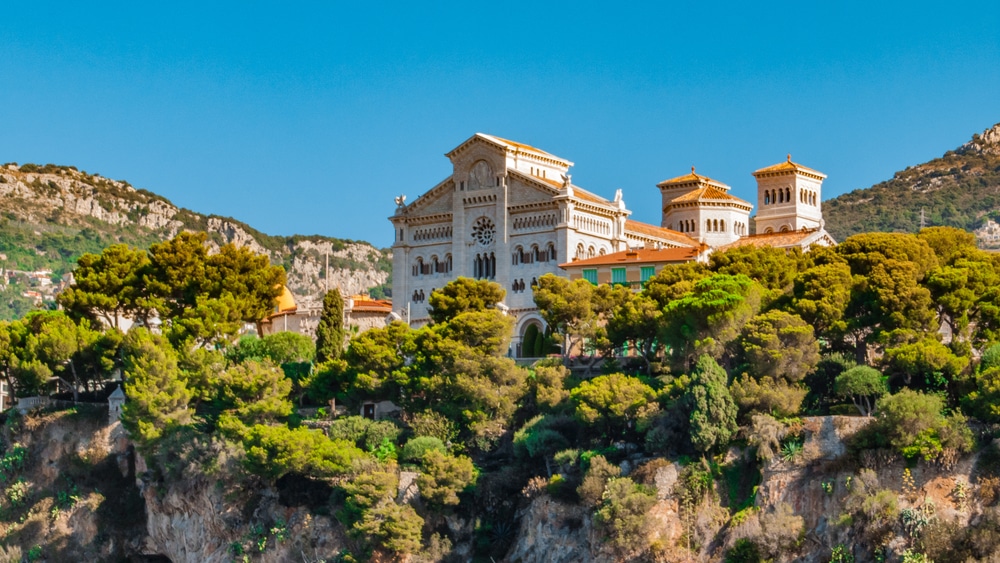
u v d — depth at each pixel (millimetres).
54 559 148625
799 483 113562
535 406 141250
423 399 144750
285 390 147625
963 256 146125
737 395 120000
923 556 103438
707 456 118500
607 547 116125
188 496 142375
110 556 149125
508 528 128250
